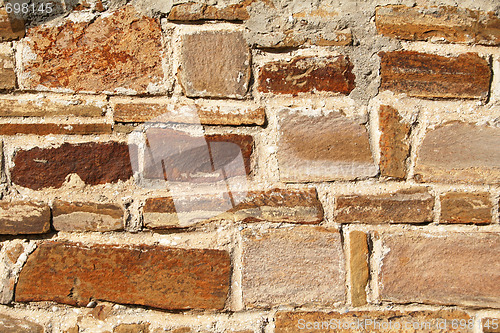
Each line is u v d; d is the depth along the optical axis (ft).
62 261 6.66
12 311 6.63
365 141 6.81
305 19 6.83
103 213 6.70
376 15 6.86
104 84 6.76
